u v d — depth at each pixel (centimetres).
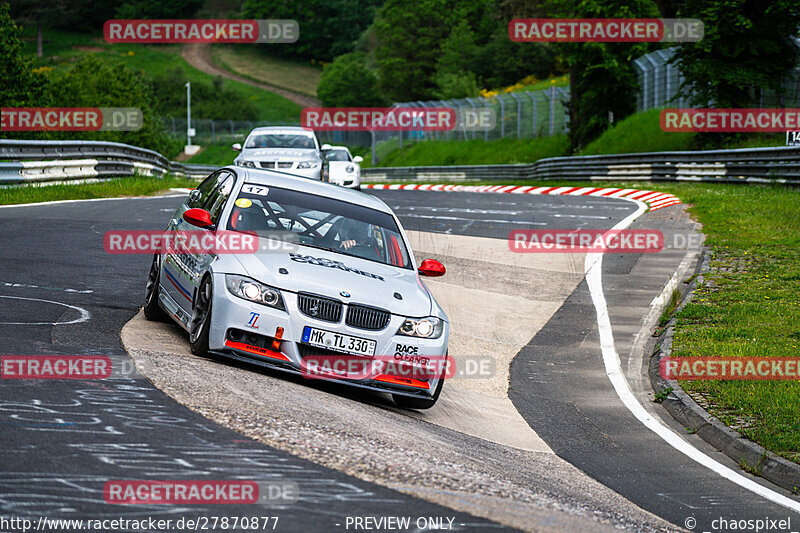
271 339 2452
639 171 12181
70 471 1447
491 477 1870
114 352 2389
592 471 2283
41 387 1931
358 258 2756
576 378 3384
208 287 2533
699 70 13088
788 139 9225
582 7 17575
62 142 8375
